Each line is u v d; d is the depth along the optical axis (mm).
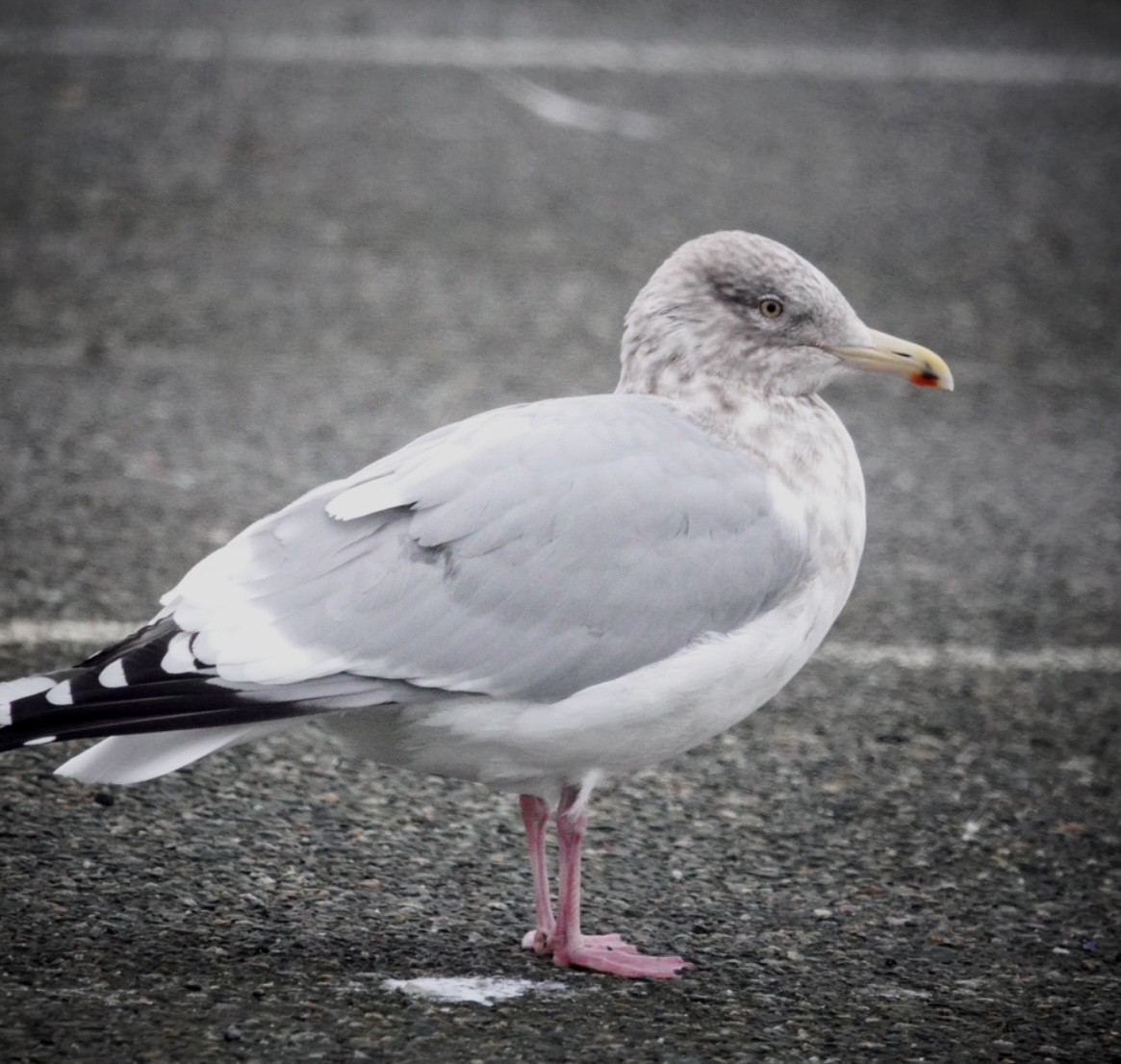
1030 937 8711
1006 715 11547
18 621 11930
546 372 17516
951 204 22875
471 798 9953
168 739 7539
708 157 24109
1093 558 14344
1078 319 19719
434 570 7730
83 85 25766
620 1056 7203
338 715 7848
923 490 15562
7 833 9070
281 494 14500
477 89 26375
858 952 8453
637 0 31562
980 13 31266
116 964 7773
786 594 8227
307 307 19031
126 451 15281
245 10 30094
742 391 8648
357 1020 7383
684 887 9102
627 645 7840
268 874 8883
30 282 19328
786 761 10695
